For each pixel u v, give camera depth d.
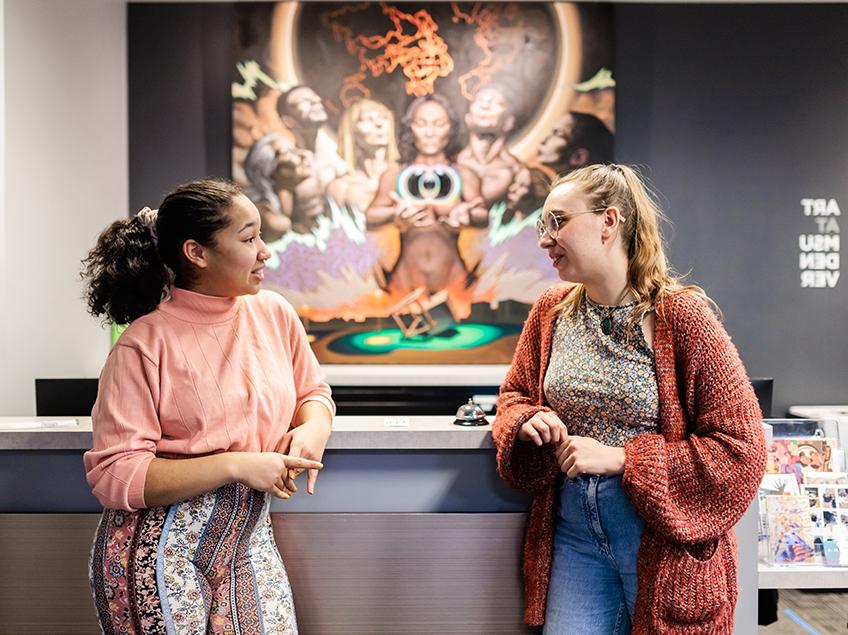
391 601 1.93
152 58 4.40
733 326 4.48
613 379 1.59
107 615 1.52
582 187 1.60
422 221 4.37
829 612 3.37
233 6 4.38
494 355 4.39
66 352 3.56
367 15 4.37
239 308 1.64
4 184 2.99
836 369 4.48
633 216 1.63
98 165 3.98
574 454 1.55
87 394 2.57
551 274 4.38
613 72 4.41
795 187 4.46
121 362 1.50
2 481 1.92
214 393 1.53
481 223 4.37
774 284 4.48
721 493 1.50
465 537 1.92
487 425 1.96
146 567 1.48
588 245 1.59
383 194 4.37
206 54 4.41
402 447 1.88
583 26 4.37
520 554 1.93
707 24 4.43
